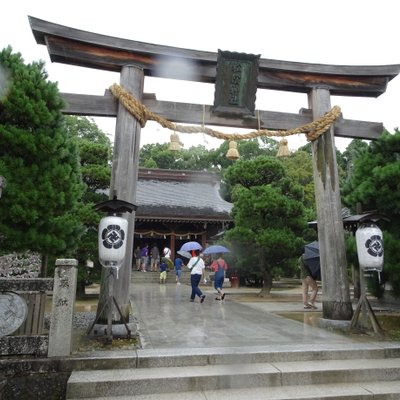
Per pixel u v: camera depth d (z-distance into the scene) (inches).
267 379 183.3
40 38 285.7
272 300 543.2
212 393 173.0
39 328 200.2
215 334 262.2
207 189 1358.3
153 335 256.4
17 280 195.9
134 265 1151.0
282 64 327.6
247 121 325.7
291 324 311.9
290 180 634.8
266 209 577.6
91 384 170.9
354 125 335.9
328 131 324.8
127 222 246.7
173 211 1100.5
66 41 285.9
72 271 200.5
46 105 258.5
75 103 283.9
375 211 281.7
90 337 242.4
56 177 247.4
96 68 302.0
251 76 319.0
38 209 238.1
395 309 423.2
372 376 192.9
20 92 239.9
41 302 202.7
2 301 195.0
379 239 263.9
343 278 300.5
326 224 311.4
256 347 217.3
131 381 173.5
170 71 309.4
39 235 238.8
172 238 1109.1
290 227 604.1
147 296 570.6
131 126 284.0
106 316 254.8
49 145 243.1
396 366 197.3
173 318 343.6
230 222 1079.0
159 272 992.2
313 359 209.5
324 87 336.8
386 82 346.0
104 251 232.8
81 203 466.0
